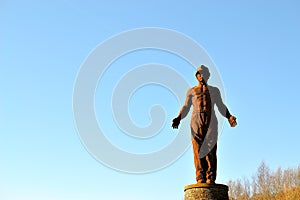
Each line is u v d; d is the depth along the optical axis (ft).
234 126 67.26
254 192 248.11
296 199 222.28
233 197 248.11
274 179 245.45
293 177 241.35
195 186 63.00
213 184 63.05
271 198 234.99
